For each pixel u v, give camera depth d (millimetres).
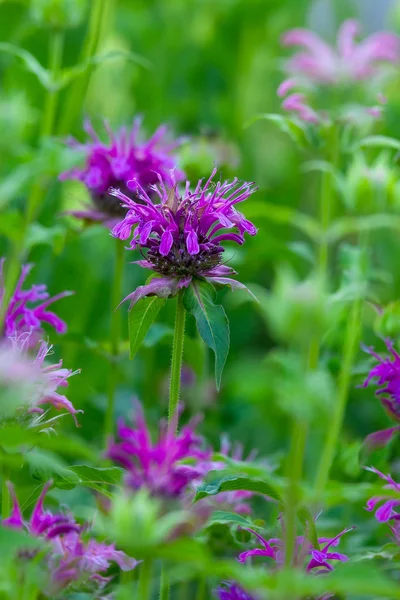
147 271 1053
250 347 1082
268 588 729
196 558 732
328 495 750
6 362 752
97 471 774
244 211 916
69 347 992
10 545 734
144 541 728
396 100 1098
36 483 851
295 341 736
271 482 756
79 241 1038
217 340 805
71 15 927
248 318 1080
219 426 1014
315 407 737
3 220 850
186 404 995
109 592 806
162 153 910
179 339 818
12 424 793
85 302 1038
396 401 842
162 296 812
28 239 859
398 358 844
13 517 772
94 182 895
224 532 826
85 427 985
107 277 1066
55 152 786
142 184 898
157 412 1013
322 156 937
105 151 898
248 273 1078
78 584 771
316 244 1039
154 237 827
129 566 774
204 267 817
